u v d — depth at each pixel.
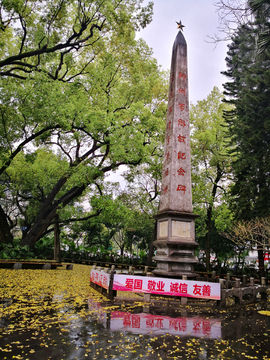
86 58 18.69
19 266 15.09
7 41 17.36
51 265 16.70
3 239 16.98
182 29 12.34
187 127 11.09
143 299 8.09
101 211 19.12
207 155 19.30
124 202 20.52
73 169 15.72
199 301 8.73
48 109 14.33
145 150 15.84
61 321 5.48
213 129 18.30
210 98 20.83
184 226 10.10
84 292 8.94
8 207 26.83
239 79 16.67
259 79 14.19
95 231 29.70
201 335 5.18
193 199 17.56
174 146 10.74
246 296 10.57
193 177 18.22
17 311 6.14
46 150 21.72
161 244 10.09
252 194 13.98
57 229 18.62
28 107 15.16
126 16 15.28
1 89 14.86
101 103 16.02
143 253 23.97
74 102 14.89
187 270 9.84
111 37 17.62
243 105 15.55
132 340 4.64
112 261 23.66
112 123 15.15
